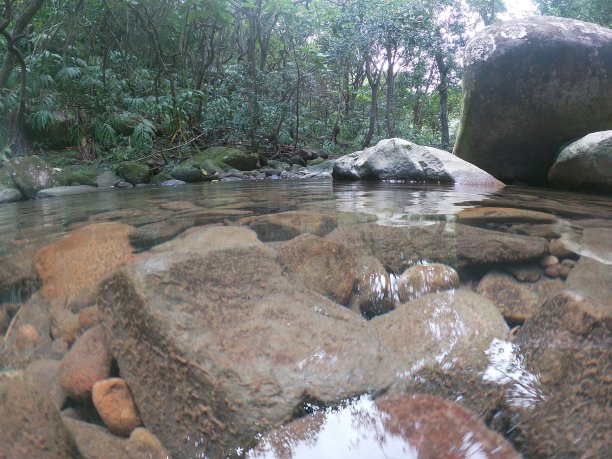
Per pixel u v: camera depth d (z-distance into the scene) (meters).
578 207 3.00
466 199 3.47
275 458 0.86
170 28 10.54
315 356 1.09
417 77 11.52
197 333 1.12
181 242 1.95
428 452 0.86
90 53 9.93
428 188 4.51
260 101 9.60
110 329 1.22
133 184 6.45
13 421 0.97
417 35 9.64
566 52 5.29
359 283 1.58
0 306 1.46
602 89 5.34
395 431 0.90
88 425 0.98
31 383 1.09
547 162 5.85
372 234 2.11
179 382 1.04
